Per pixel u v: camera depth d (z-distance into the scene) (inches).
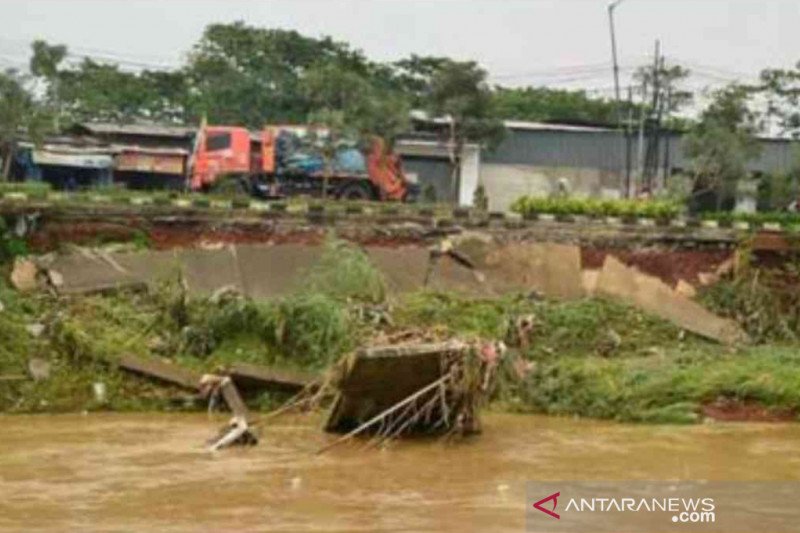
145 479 868.0
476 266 1498.5
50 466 907.4
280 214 1496.1
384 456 984.9
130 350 1232.8
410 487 863.7
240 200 1620.3
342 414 1061.8
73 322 1250.6
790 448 1063.6
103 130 2299.5
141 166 2220.7
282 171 2140.7
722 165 2346.2
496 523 753.0
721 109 2469.2
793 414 1232.8
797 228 1620.3
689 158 2377.0
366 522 749.3
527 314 1409.9
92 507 775.7
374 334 1278.3
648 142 2573.8
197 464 928.3
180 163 2229.3
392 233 1515.7
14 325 1241.4
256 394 1209.4
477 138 2443.4
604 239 1553.9
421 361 1023.0
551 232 1547.7
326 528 731.4
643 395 1228.5
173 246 1449.3
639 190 2522.1
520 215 1612.9
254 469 916.0
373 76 2822.3
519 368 1269.7
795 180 2420.0
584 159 2657.5
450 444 1046.4
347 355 1059.3
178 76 2849.4
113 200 1454.2
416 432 1072.8
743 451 1043.9
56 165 2159.2
